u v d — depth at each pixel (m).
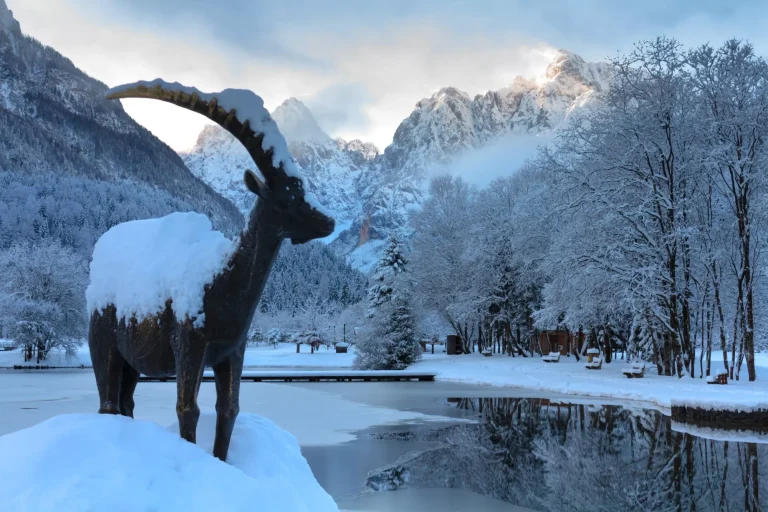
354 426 13.88
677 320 22.88
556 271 26.44
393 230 49.66
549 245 29.78
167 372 4.36
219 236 4.48
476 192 48.00
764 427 13.23
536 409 17.31
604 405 18.31
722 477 9.18
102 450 3.32
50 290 37.22
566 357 41.81
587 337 38.28
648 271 22.33
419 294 41.97
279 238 4.10
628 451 11.16
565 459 10.44
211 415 4.81
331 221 4.09
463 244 41.69
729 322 26.05
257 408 16.98
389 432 13.08
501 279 39.56
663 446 11.65
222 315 4.07
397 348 35.38
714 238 22.67
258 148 3.92
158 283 4.21
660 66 23.25
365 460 10.19
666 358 25.31
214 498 3.31
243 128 3.90
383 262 48.88
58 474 3.10
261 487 3.57
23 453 3.22
